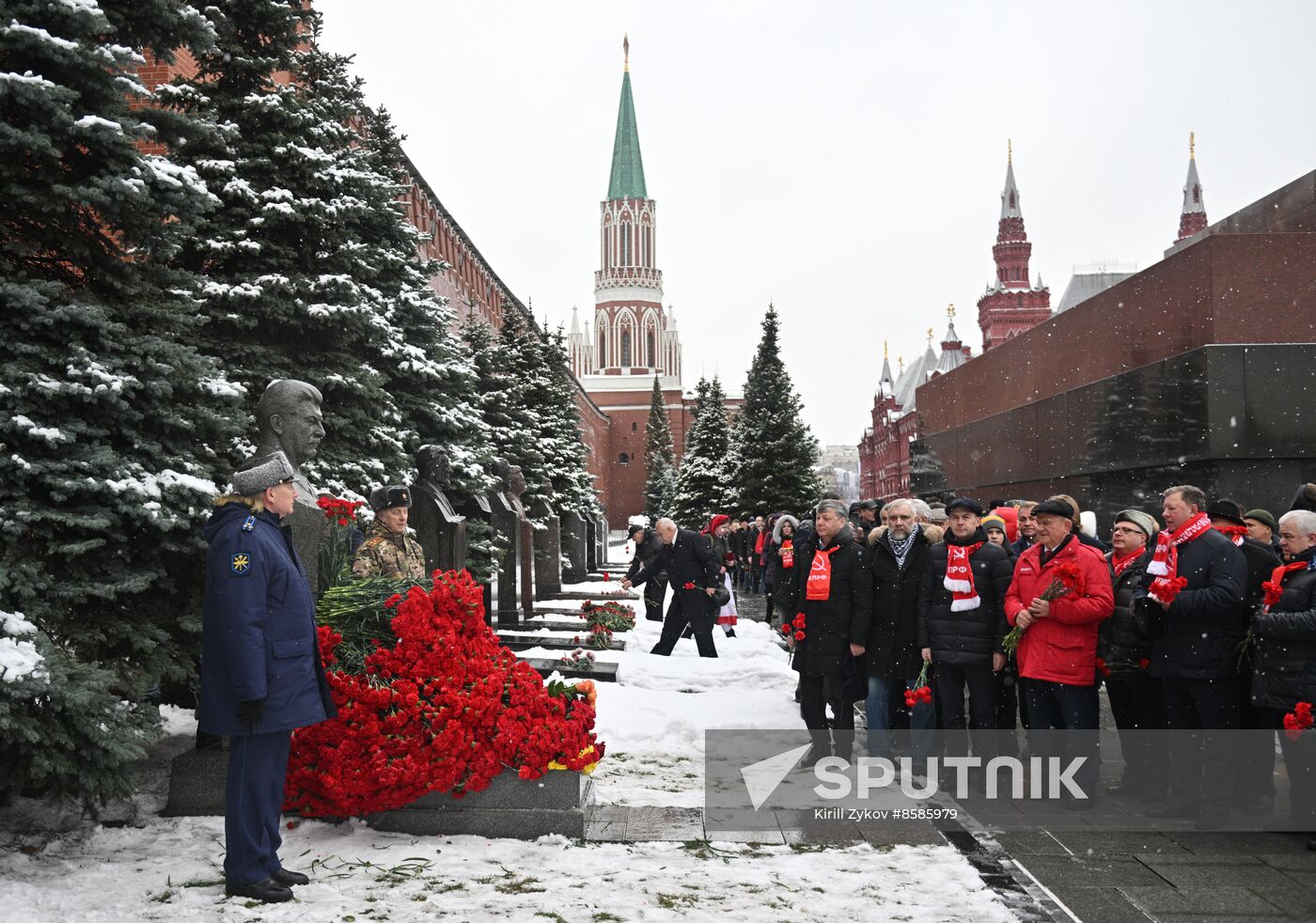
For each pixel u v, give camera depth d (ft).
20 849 18.33
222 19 35.12
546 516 83.97
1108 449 60.85
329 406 42.09
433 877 17.31
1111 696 25.29
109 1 22.86
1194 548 21.22
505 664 21.54
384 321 45.55
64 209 20.67
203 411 22.20
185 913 15.44
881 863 18.47
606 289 450.30
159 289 23.21
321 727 19.63
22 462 18.94
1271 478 49.98
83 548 19.01
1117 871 18.10
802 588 30.04
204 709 16.47
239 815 16.30
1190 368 51.83
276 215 39.19
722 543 64.13
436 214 127.34
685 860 18.49
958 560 25.59
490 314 170.09
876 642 27.40
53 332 20.33
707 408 178.29
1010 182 358.02
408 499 28.09
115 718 17.17
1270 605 20.06
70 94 19.81
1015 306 352.69
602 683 37.22
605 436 408.46
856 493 480.64
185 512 20.76
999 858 18.84
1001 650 24.95
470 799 19.94
